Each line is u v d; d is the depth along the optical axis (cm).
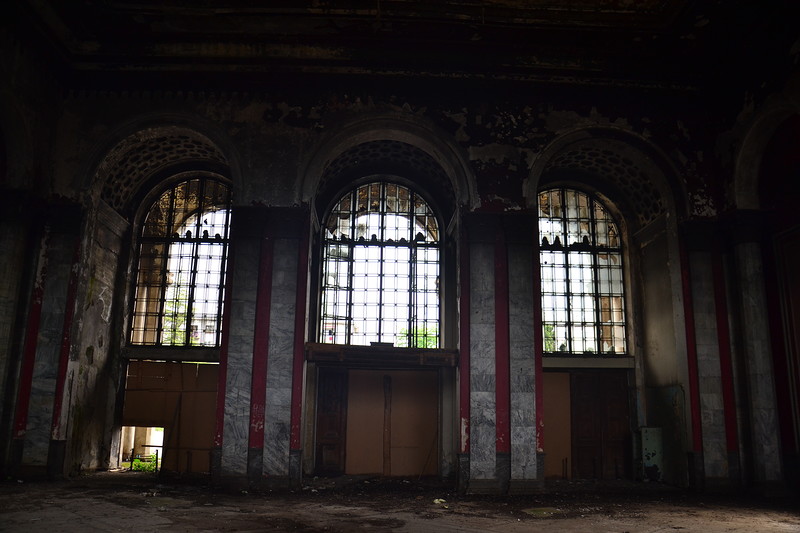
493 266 1361
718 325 1370
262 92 1424
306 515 971
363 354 1362
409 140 1441
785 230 1310
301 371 1305
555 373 1627
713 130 1452
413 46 1390
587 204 1730
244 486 1247
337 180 1681
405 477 1525
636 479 1523
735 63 1354
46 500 1029
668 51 1377
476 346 1324
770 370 1312
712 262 1396
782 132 1315
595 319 1661
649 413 1562
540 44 1373
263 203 1375
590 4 1255
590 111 1445
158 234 1675
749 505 1145
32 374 1295
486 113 1434
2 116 1245
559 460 1576
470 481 1263
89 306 1424
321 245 1655
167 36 1367
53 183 1373
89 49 1380
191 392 1583
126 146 1432
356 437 1556
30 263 1331
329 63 1417
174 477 1367
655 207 1538
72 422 1338
